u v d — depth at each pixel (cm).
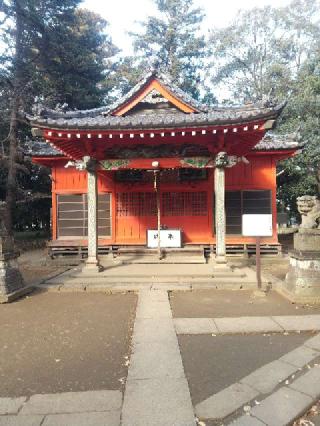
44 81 1991
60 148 1143
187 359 491
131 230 1456
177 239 1353
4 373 455
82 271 1073
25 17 1831
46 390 408
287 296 808
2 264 837
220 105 1258
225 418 350
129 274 1030
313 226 801
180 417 348
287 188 2283
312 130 2006
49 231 2989
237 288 916
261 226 887
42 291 917
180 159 1112
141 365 468
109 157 1130
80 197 1480
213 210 1434
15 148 1953
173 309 739
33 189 2398
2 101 2011
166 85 1166
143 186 1451
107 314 713
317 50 2600
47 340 573
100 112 1234
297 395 390
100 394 395
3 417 352
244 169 1446
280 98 2228
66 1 2006
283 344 543
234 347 534
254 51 3175
